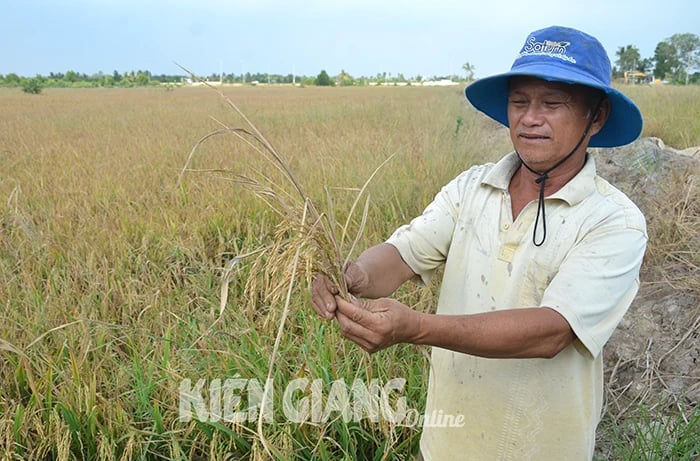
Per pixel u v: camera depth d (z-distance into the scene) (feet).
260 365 11.10
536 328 5.39
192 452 10.27
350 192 22.26
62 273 16.60
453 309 6.73
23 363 11.10
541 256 5.90
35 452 10.43
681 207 18.29
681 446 9.71
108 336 13.14
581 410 6.26
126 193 25.59
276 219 21.18
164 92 188.03
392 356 11.60
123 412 10.45
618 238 5.63
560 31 5.82
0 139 47.98
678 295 14.29
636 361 12.90
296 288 12.67
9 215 21.33
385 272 6.97
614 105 6.13
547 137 5.74
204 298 14.64
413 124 48.91
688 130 40.16
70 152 37.73
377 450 9.94
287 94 153.17
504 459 6.49
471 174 6.87
